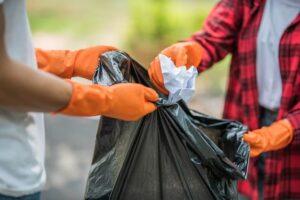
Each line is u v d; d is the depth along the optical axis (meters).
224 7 3.23
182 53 2.42
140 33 8.29
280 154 3.09
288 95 3.02
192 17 8.37
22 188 2.06
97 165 2.37
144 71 2.42
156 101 2.20
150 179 2.32
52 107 1.94
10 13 1.96
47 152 5.80
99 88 2.04
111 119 2.35
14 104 1.89
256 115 3.17
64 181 5.24
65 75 2.42
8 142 2.02
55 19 10.70
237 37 3.24
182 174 2.33
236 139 2.55
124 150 2.33
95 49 2.44
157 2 8.30
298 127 2.88
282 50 3.02
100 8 11.42
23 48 2.03
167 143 2.35
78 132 6.33
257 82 3.15
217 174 2.41
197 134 2.34
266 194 3.15
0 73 1.83
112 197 2.30
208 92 7.43
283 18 3.03
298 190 3.12
